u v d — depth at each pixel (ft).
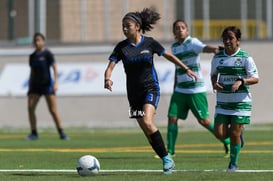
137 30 101.09
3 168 114.73
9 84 249.96
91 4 262.47
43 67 185.26
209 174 100.94
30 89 187.32
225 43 103.71
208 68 240.53
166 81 241.35
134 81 100.78
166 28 258.98
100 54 249.75
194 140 181.98
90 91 246.68
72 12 261.85
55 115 187.83
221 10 263.70
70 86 247.50
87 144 171.94
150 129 100.58
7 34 259.80
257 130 215.51
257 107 245.04
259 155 134.82
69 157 135.44
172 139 134.31
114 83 246.47
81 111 247.09
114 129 231.30
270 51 247.50
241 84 101.96
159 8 260.83
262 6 264.31
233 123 104.83
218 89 102.94
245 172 103.71
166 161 101.86
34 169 112.78
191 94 134.72
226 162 121.90
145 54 100.32
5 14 260.62
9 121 249.34
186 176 98.48
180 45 135.44
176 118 135.03
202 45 133.28
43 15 259.80
